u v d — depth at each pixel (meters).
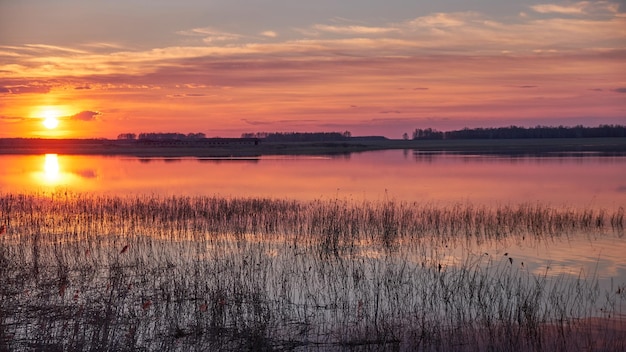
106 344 10.34
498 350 10.46
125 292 13.41
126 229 22.55
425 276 15.61
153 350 10.34
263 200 30.14
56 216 25.34
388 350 10.55
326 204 29.56
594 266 16.91
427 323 11.91
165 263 16.69
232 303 12.76
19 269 15.51
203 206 28.22
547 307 12.88
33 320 11.51
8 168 63.62
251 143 190.50
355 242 20.47
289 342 10.88
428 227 23.16
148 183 43.41
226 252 18.53
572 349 10.48
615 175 47.88
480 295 13.66
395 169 58.50
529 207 27.86
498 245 20.06
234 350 10.48
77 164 72.44
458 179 45.84
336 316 12.34
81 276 14.96
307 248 19.36
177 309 12.36
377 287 14.24
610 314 12.38
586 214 25.92
